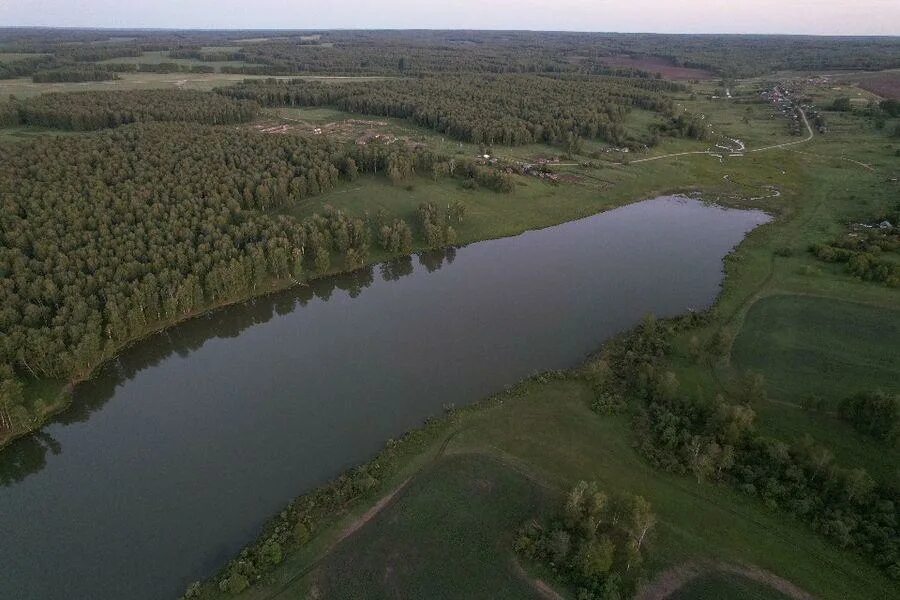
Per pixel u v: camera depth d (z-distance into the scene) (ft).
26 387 280.72
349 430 262.88
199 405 287.28
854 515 201.36
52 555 206.69
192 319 355.36
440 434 252.62
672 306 370.94
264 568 193.36
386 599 182.60
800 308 344.49
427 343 334.85
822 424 249.34
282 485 232.73
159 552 205.46
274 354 330.13
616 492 217.77
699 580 185.78
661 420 249.34
